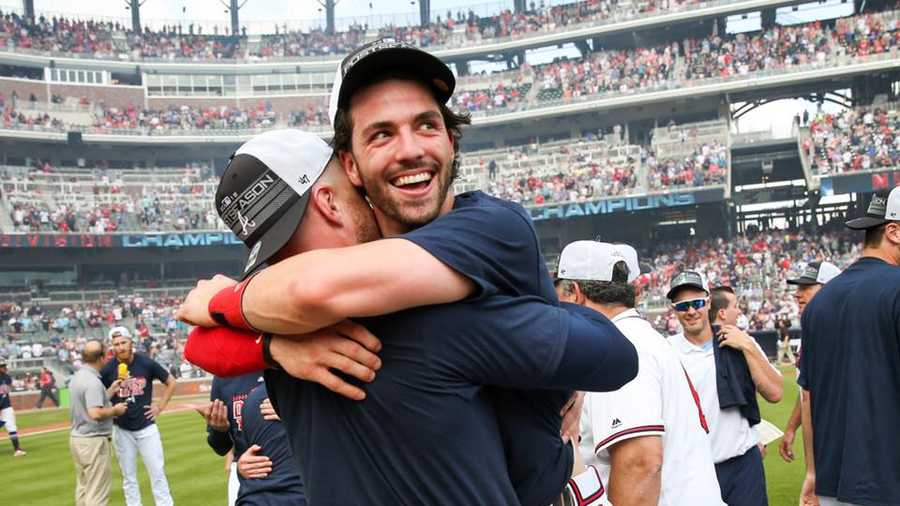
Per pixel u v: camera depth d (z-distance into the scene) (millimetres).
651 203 34125
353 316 1480
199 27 45812
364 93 1680
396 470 1576
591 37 40062
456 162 1868
